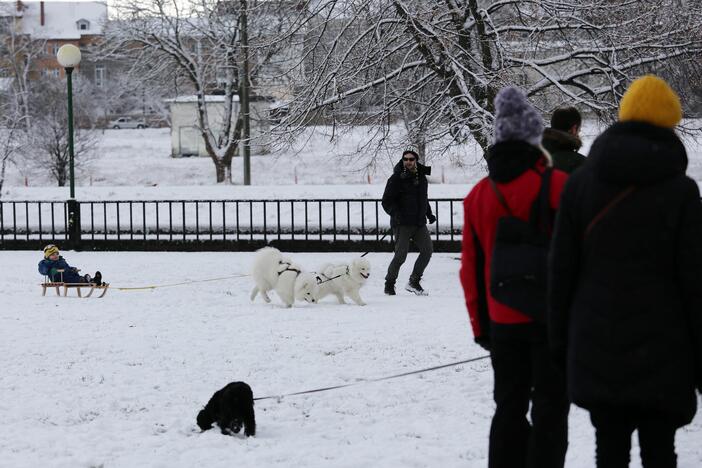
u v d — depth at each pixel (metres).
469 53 18.69
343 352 10.09
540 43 19.31
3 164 45.19
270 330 11.52
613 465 4.30
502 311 4.87
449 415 7.54
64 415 7.66
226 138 47.84
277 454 6.48
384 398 8.09
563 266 4.31
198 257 20.11
